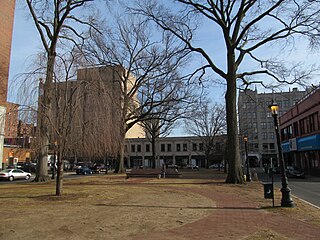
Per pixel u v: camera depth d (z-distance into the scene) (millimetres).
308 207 11891
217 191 17062
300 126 42375
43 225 8102
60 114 13773
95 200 12992
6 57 36531
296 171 34156
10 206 11148
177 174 29109
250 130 82625
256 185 20484
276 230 8023
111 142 16281
